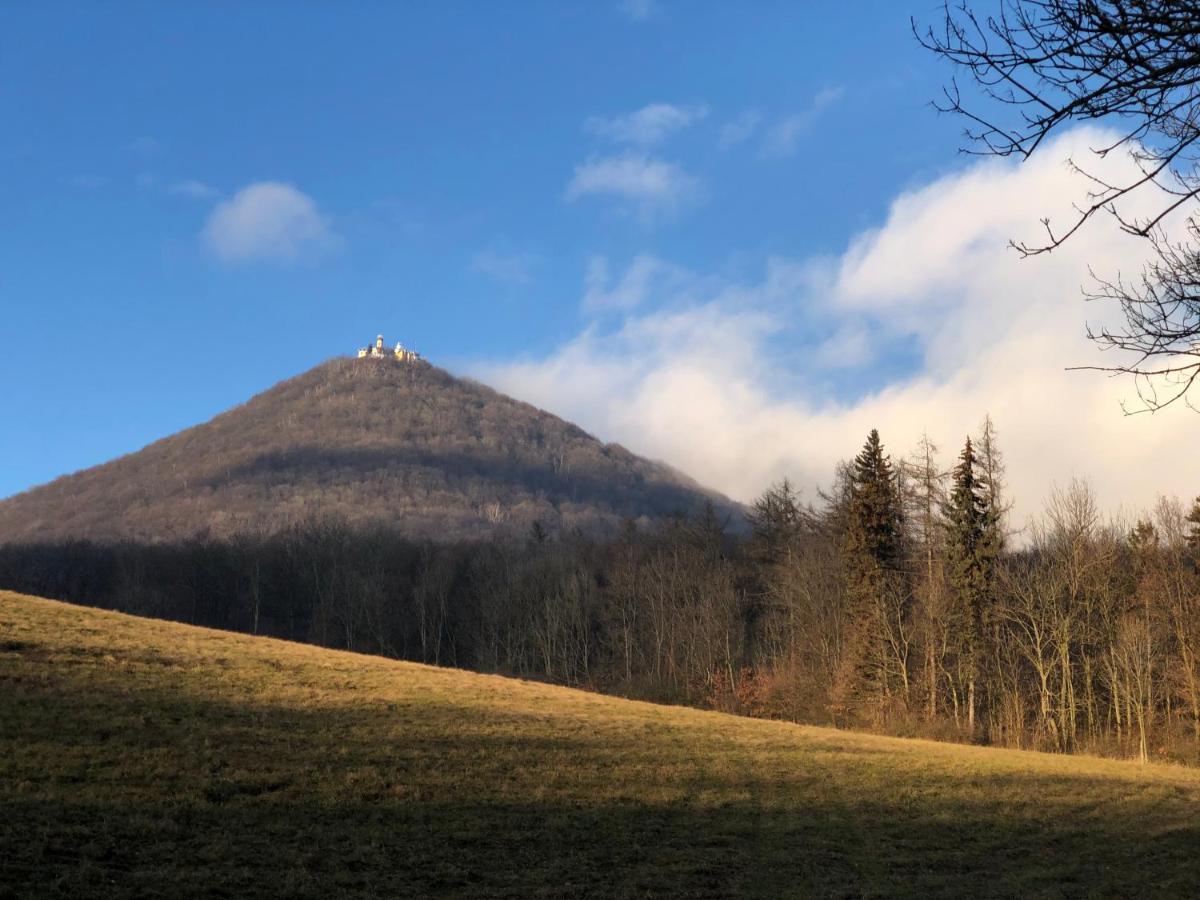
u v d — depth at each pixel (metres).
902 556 58.97
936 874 18.03
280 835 16.27
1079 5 5.17
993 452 54.59
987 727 51.56
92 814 15.72
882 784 26.36
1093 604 52.75
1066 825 23.12
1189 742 46.59
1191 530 54.75
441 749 24.70
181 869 13.59
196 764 19.83
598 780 23.45
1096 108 5.40
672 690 70.88
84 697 24.58
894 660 51.91
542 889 14.90
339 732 25.14
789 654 67.88
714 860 17.70
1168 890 17.48
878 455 57.53
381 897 13.63
